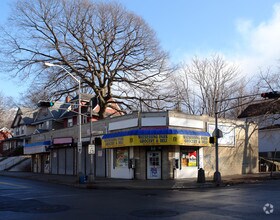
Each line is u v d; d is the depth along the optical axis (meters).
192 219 10.27
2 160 53.88
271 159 43.53
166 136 25.70
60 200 15.70
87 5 40.94
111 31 41.97
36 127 66.44
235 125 32.94
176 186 22.33
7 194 18.75
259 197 15.55
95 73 42.84
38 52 40.97
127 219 10.51
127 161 28.30
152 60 43.81
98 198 16.34
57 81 41.66
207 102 51.22
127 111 45.06
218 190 19.62
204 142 28.05
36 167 45.50
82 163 34.72
